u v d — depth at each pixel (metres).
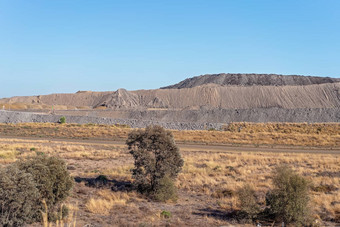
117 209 15.53
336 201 17.25
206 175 24.58
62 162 14.70
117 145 45.69
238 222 14.06
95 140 53.50
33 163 14.02
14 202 12.06
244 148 43.62
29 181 12.64
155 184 19.11
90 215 14.30
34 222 12.95
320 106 165.75
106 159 33.06
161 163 19.73
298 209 13.89
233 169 26.92
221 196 18.77
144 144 19.88
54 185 13.84
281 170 14.91
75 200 17.06
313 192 19.14
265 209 14.80
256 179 22.95
